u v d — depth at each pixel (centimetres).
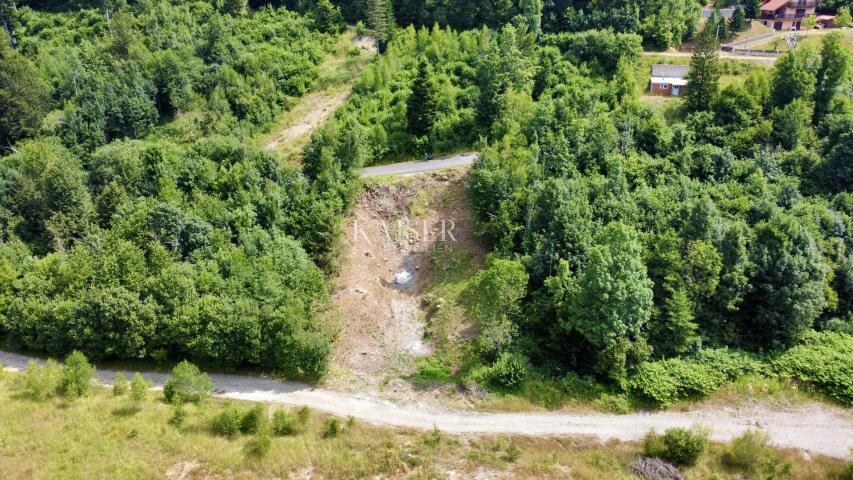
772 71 9838
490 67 9388
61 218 7988
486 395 5944
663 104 9962
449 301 7131
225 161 8638
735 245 6362
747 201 7219
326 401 6012
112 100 10344
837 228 6862
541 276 6619
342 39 12481
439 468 5025
